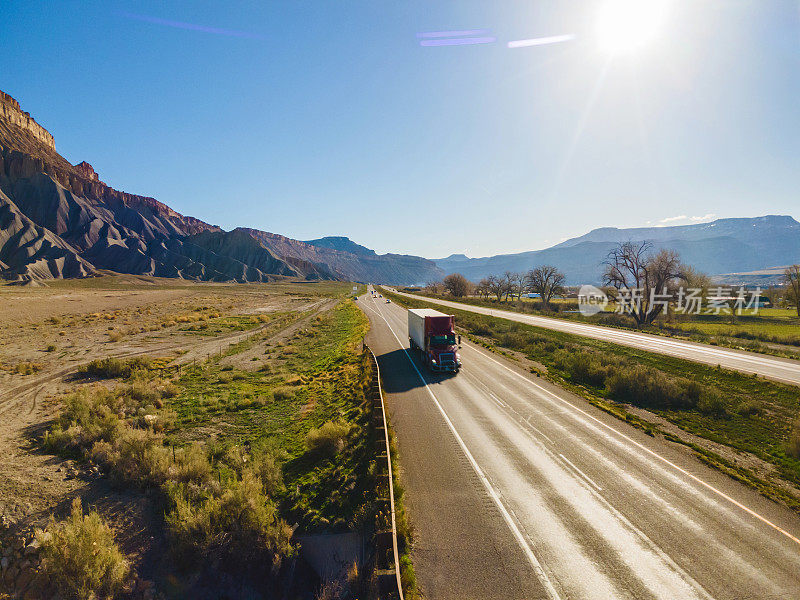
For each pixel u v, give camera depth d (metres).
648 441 14.83
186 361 29.86
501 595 7.64
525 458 13.37
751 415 17.45
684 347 31.86
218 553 9.19
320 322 55.91
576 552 8.77
